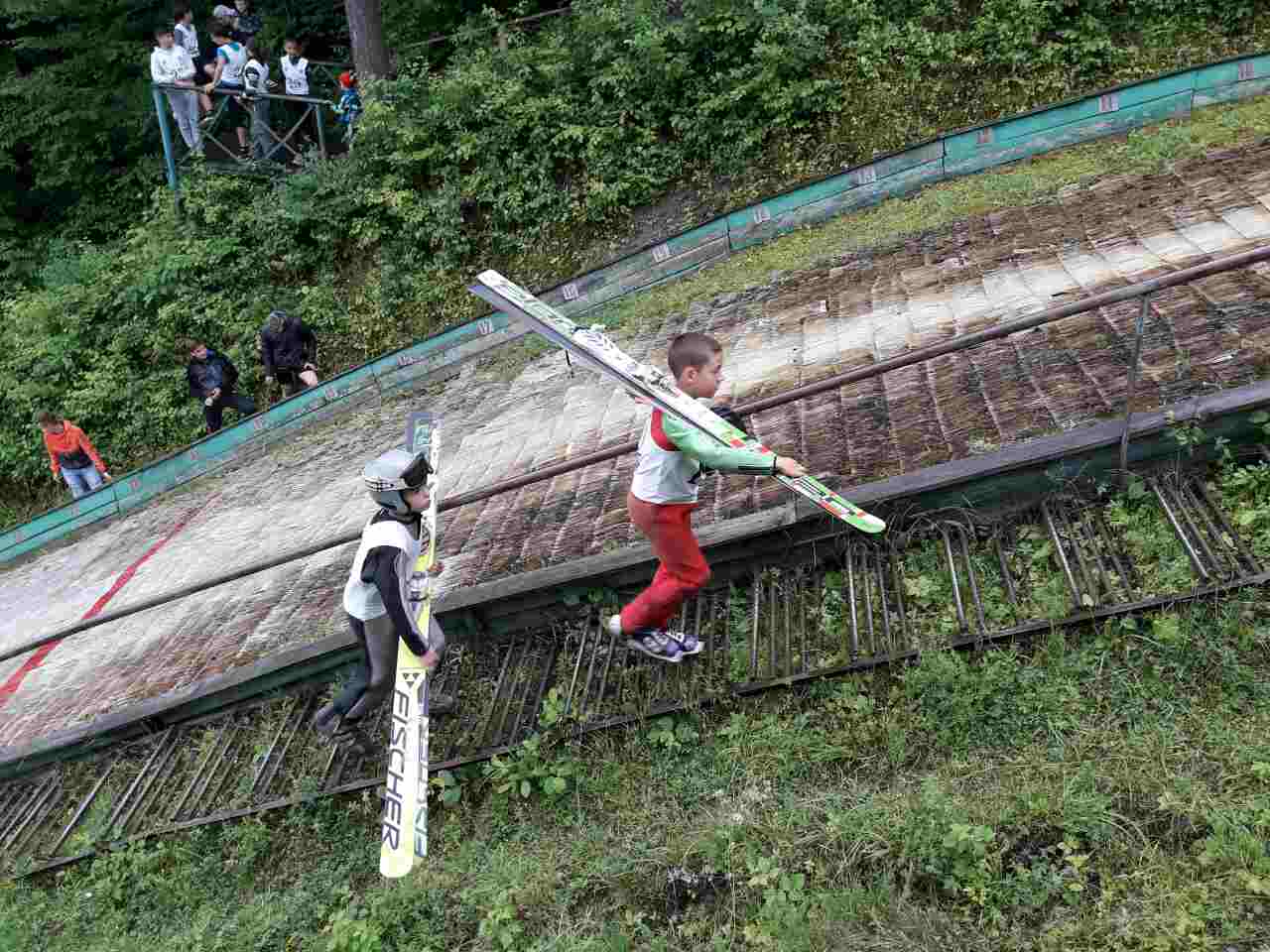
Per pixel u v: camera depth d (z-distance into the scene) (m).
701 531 5.39
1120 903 3.32
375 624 4.71
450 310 13.22
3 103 17.97
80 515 12.54
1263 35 10.66
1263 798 3.43
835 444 5.98
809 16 12.19
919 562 4.96
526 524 6.78
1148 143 9.34
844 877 3.73
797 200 10.84
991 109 11.36
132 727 6.41
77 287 14.86
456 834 4.74
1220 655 3.95
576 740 4.87
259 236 14.27
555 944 3.91
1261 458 4.60
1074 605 4.38
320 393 11.91
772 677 4.70
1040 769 3.86
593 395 9.08
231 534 9.91
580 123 12.87
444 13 16.89
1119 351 5.68
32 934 5.26
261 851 5.17
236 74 14.86
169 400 13.79
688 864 4.00
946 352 4.57
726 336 9.08
